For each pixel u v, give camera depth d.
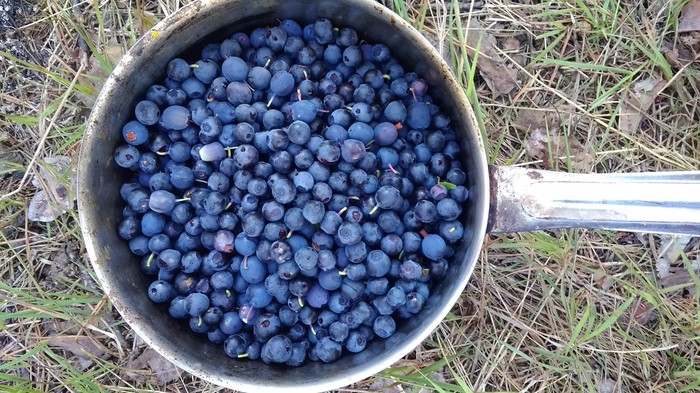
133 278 0.24
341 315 0.24
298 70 0.26
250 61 0.26
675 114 0.33
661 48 0.33
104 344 0.31
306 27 0.26
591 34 0.33
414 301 0.24
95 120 0.23
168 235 0.25
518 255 0.31
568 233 0.32
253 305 0.24
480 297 0.31
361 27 0.25
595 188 0.23
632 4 0.33
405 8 0.32
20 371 0.31
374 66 0.26
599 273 0.32
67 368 0.31
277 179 0.24
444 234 0.24
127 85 0.24
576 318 0.32
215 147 0.24
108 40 0.32
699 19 0.32
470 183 0.24
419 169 0.25
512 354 0.31
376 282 0.24
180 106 0.25
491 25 0.33
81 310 0.31
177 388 0.31
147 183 0.25
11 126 0.32
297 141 0.24
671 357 0.32
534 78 0.32
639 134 0.33
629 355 0.32
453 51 0.31
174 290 0.24
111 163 0.24
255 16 0.25
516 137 0.32
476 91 0.32
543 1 0.33
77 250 0.32
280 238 0.24
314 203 0.23
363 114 0.25
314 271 0.24
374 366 0.22
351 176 0.24
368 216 0.24
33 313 0.30
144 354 0.31
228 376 0.22
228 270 0.25
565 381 0.32
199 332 0.24
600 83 0.32
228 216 0.24
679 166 0.32
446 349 0.31
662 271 0.32
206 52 0.26
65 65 0.32
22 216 0.32
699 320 0.31
